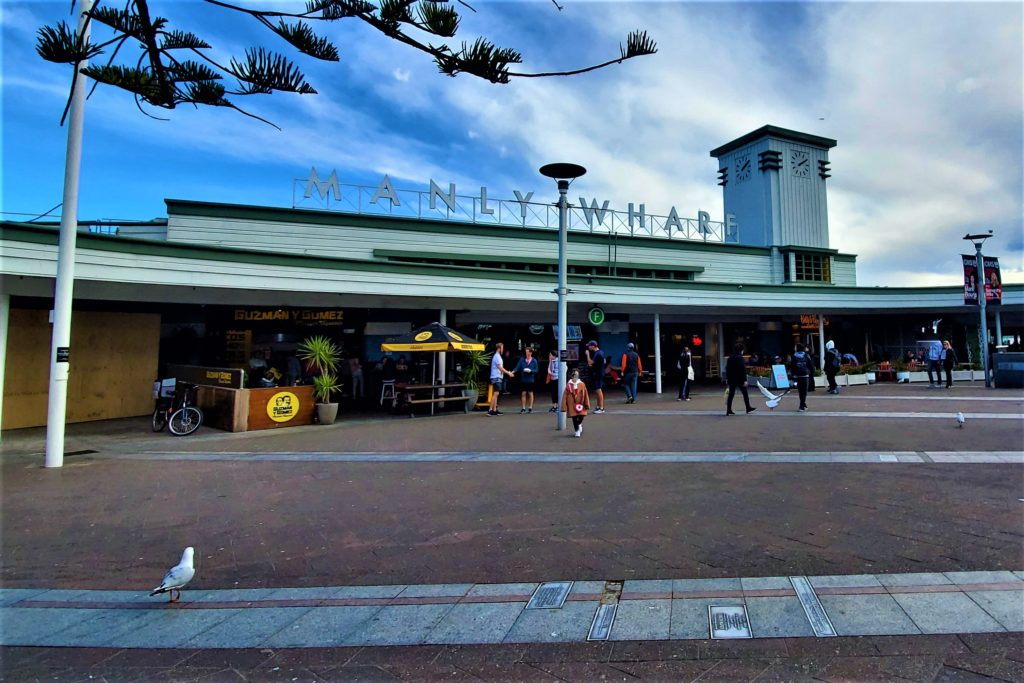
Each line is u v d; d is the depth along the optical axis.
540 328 21.16
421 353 17.23
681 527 5.16
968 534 4.77
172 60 2.78
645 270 22.62
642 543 4.80
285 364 17.47
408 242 18.58
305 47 2.66
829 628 3.35
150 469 8.14
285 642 3.41
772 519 5.31
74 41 2.61
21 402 12.37
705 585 3.96
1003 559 4.24
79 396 13.45
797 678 2.89
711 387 20.81
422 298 15.60
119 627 3.62
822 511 5.49
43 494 6.80
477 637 3.40
